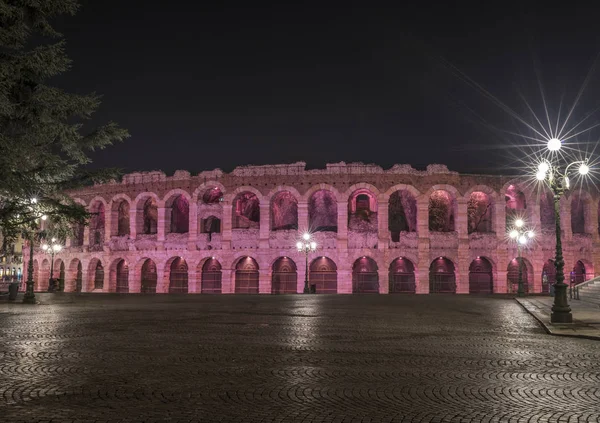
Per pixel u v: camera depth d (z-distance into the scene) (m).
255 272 62.09
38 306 35.75
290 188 60.31
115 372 12.97
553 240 60.25
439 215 63.19
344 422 9.06
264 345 17.50
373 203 63.59
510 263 61.56
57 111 29.44
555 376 12.90
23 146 28.45
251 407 9.91
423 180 59.72
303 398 10.59
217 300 42.44
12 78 27.05
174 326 23.08
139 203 66.00
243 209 67.19
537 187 60.28
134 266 64.75
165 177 64.69
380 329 22.36
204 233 62.69
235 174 61.94
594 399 10.68
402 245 58.91
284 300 42.25
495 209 60.00
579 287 43.78
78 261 71.88
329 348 16.97
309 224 64.69
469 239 59.28
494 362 14.74
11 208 32.53
